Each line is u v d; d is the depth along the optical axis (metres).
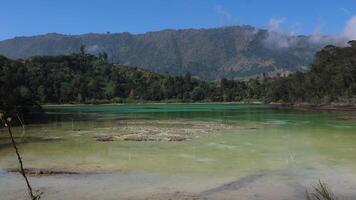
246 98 187.25
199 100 187.50
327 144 32.59
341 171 22.05
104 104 163.88
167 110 102.56
